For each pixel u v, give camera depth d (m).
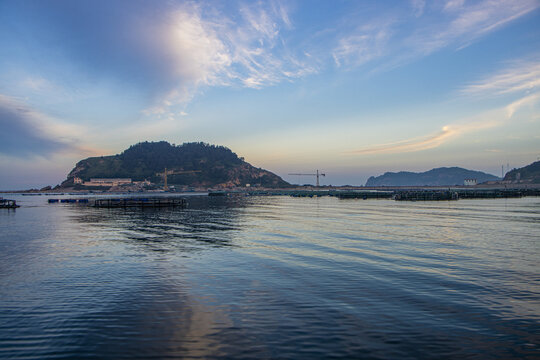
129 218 57.34
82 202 127.06
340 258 23.86
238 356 10.32
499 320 12.89
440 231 38.03
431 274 19.39
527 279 18.28
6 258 24.17
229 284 17.56
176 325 12.54
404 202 112.94
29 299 15.38
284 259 23.64
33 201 147.88
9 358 10.30
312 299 15.25
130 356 10.38
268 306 14.42
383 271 20.14
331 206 95.56
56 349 10.82
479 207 82.69
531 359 10.11
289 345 10.98
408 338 11.45
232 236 35.25
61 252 26.47
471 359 10.11
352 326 12.38
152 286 17.30
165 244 30.20
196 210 78.06
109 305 14.61
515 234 35.31
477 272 19.81
